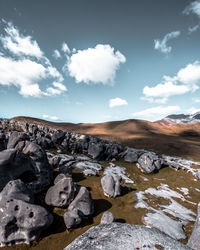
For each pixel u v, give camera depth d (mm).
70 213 16562
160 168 46938
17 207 13570
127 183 33000
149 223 17172
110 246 4930
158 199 25562
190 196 28812
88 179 31234
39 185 21500
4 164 18188
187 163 52125
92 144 55219
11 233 12766
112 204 22703
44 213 13969
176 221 18609
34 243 13094
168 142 90375
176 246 5098
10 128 77312
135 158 52781
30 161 22750
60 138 59406
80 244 5230
